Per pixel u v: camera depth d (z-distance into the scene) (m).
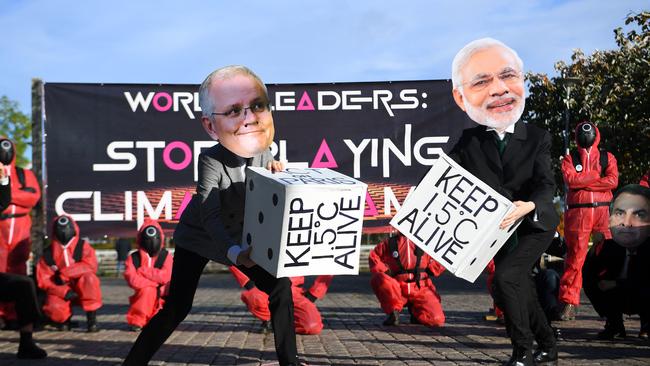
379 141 11.17
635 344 7.57
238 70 5.49
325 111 11.18
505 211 5.35
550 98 21.53
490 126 5.77
